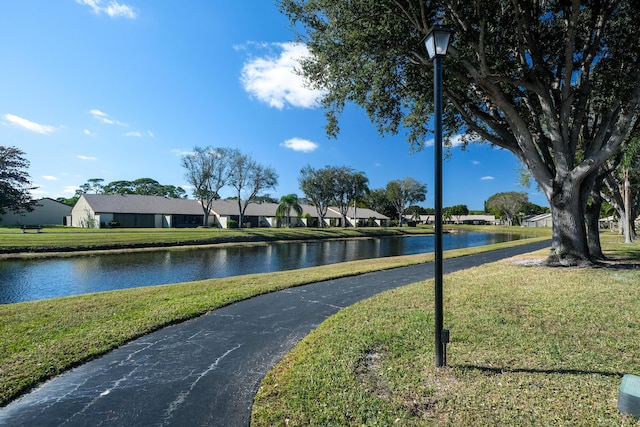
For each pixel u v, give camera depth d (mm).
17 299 10180
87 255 21000
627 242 21531
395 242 36500
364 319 5695
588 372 3664
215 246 28234
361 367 3893
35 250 20828
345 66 9812
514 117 10422
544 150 11961
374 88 10758
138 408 3201
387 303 6723
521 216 90000
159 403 3287
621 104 9445
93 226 41844
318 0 9117
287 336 5148
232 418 3031
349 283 9250
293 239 37406
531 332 4895
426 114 13508
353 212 71438
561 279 8602
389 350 4363
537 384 3438
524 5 9672
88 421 3006
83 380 3762
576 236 10711
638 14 9305
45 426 2938
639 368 3734
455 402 3148
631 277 8609
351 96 10820
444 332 3811
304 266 17406
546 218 82625
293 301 7273
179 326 5625
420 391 3350
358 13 8812
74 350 4449
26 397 3410
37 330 5199
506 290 7512
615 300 6441
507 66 10227
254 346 4750
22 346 4570
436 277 3854
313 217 60938
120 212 43500
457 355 4145
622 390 2918
